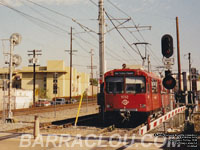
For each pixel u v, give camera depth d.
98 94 16.36
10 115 18.17
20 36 18.69
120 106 15.35
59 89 80.56
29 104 41.19
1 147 9.09
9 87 18.52
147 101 15.12
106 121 16.92
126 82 15.45
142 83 15.20
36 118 10.91
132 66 16.97
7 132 13.07
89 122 18.69
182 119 16.80
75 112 29.66
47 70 80.88
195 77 25.67
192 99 15.93
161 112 21.86
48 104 49.91
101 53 18.03
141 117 15.36
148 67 30.84
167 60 10.20
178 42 27.14
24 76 84.62
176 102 15.90
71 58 53.78
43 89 81.94
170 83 9.74
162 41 9.87
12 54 18.58
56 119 21.84
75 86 86.50
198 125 13.12
